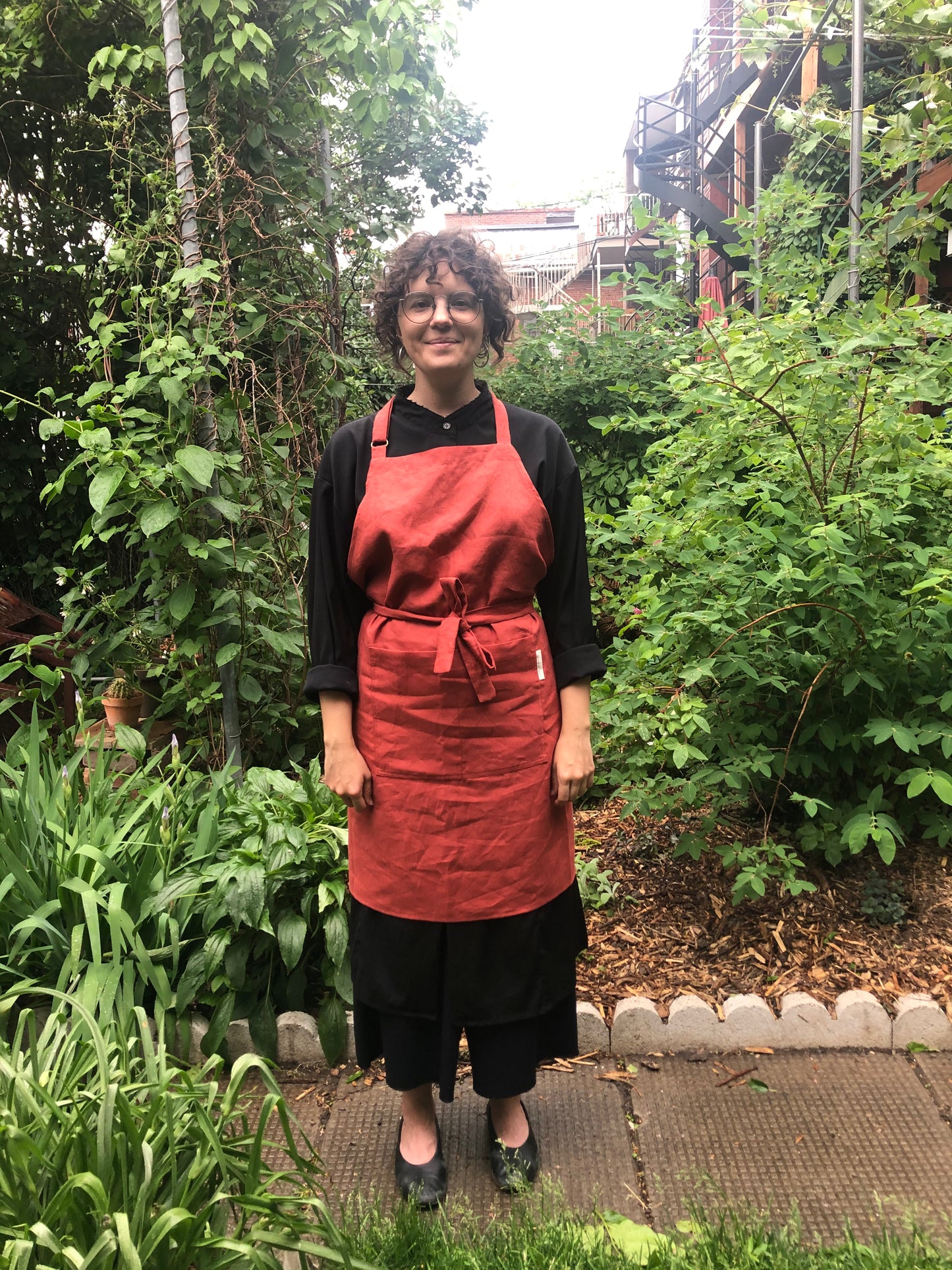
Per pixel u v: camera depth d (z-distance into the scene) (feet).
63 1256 3.83
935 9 12.37
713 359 8.64
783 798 9.41
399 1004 5.40
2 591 13.23
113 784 9.67
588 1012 7.11
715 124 35.40
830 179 17.67
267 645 10.63
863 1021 7.02
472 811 5.17
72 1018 5.97
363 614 5.49
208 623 9.70
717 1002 7.37
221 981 7.02
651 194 31.42
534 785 5.26
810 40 14.47
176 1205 4.40
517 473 5.13
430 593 5.08
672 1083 6.74
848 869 8.75
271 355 12.41
